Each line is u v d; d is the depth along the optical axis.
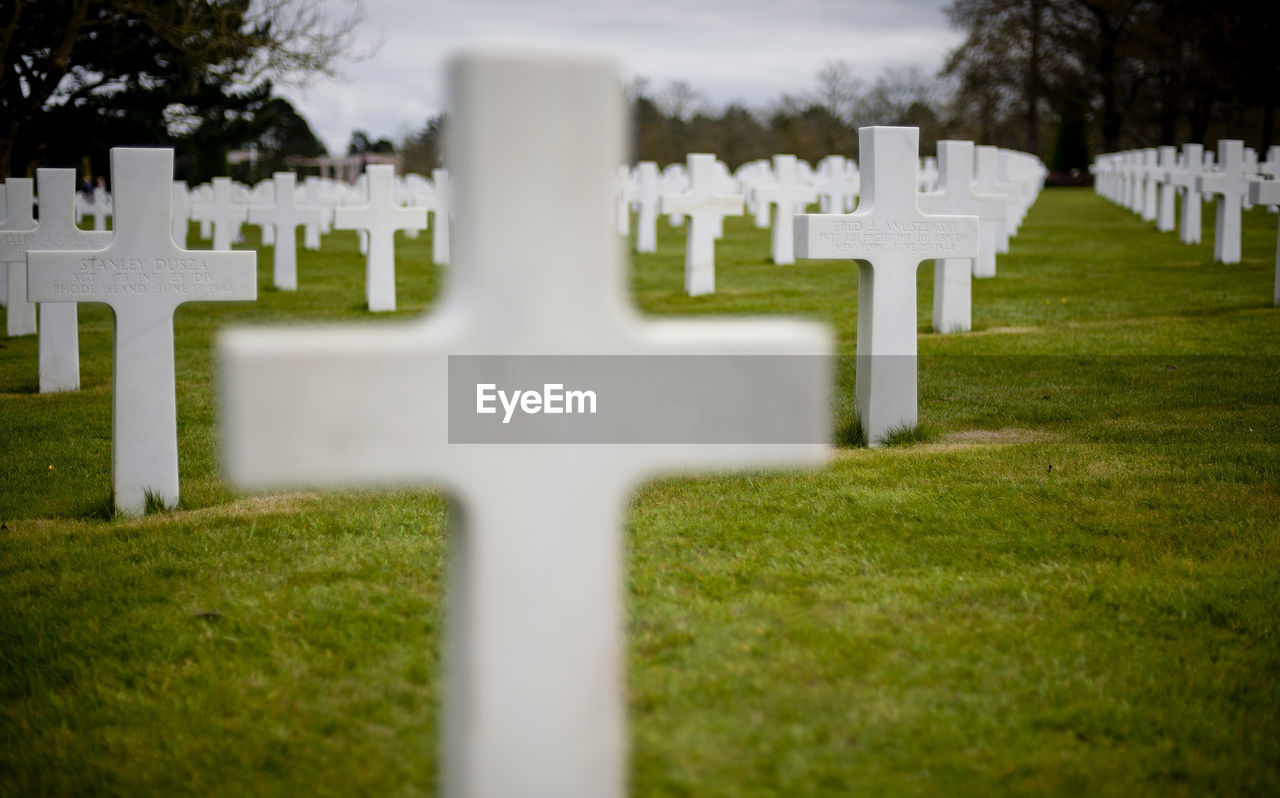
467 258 1.93
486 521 2.03
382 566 5.05
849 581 4.76
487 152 1.89
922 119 64.00
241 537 5.49
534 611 2.10
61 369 9.70
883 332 7.25
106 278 5.68
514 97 1.87
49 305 9.59
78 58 21.16
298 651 4.17
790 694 3.72
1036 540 5.23
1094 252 21.00
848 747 3.40
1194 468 6.36
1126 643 4.12
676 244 27.34
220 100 24.89
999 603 4.51
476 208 1.91
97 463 7.19
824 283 17.25
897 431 7.36
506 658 2.11
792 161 20.50
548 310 1.96
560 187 1.93
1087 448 6.96
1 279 15.16
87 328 14.25
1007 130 65.12
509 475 2.02
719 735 3.47
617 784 2.19
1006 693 3.73
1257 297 13.77
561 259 1.95
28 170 22.38
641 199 24.53
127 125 22.50
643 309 14.39
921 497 5.91
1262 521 5.43
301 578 4.91
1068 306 13.62
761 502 5.89
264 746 3.50
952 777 3.24
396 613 4.50
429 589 4.77
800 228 7.04
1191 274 16.67
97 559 5.20
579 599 2.10
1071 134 62.81
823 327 2.08
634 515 5.70
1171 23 53.38
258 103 25.70
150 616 4.51
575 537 2.07
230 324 13.79
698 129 63.16
